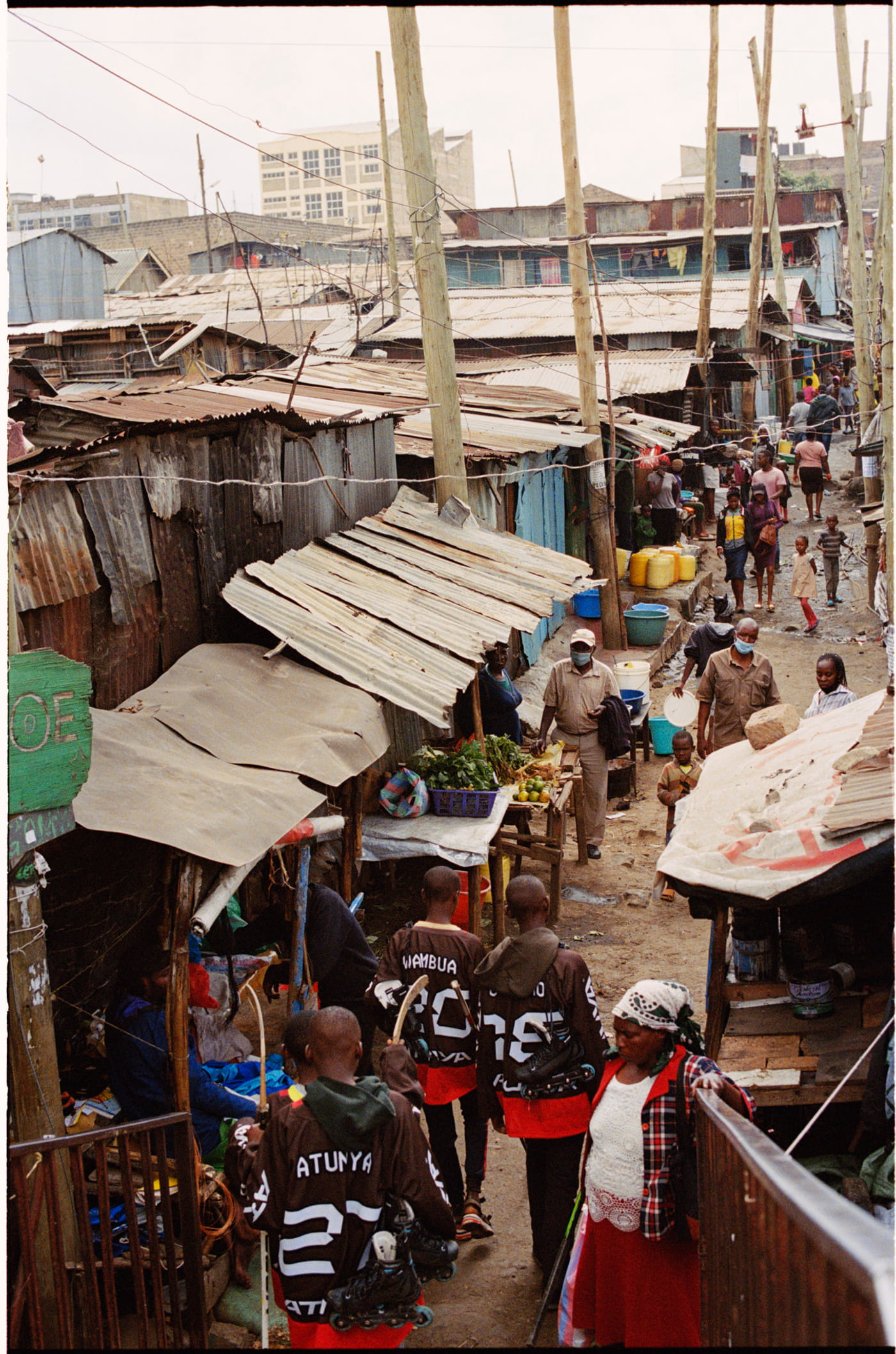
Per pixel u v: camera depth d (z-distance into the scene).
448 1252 3.40
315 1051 3.39
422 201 10.02
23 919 3.72
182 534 6.31
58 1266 3.38
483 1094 4.51
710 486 24.00
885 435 11.47
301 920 5.41
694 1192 3.63
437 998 4.73
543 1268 4.55
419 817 7.55
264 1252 4.13
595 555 16.78
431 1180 3.34
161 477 5.97
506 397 17.34
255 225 49.66
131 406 6.85
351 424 8.72
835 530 17.55
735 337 26.75
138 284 41.41
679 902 8.80
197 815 4.62
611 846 10.07
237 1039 5.71
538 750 9.57
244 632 6.99
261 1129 4.46
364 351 27.33
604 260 38.75
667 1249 3.76
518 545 9.98
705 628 11.15
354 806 6.75
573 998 4.36
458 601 8.01
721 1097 3.64
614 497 15.36
